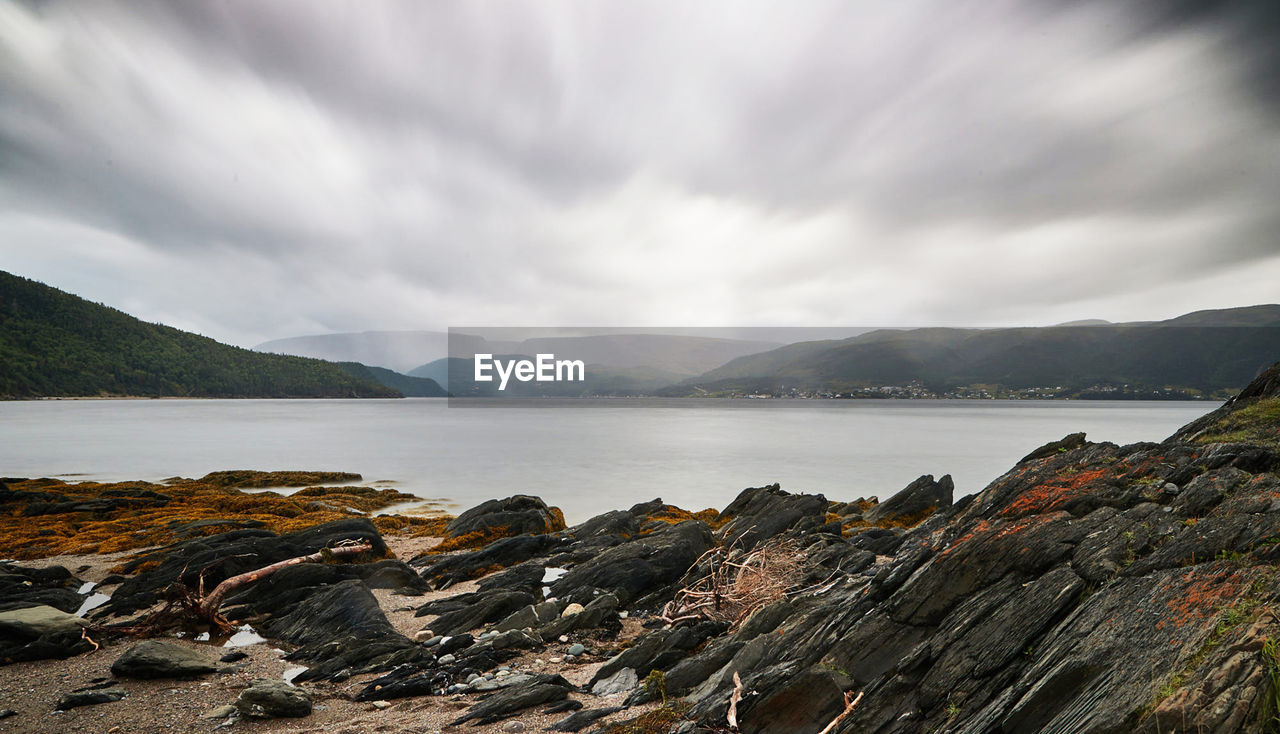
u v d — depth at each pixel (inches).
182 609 581.9
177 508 1403.8
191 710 386.6
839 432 4680.1
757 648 345.4
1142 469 306.8
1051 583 248.8
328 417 7204.7
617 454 3065.9
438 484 2066.9
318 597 610.9
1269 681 164.6
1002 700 220.5
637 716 329.7
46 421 5610.2
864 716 253.0
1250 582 198.8
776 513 954.1
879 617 297.3
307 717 373.1
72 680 438.3
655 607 627.8
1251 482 258.7
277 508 1446.9
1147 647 197.9
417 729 346.3
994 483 346.3
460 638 521.3
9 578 679.7
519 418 7224.4
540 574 755.4
